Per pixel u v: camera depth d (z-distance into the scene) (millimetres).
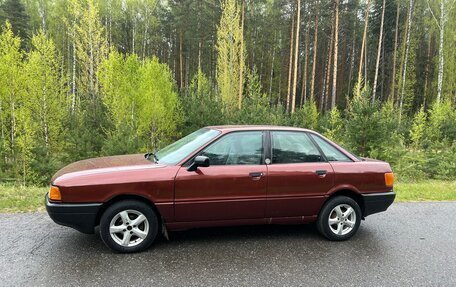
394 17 45750
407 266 4383
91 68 25828
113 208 4484
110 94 19641
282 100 49906
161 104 19078
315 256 4629
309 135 5320
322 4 37844
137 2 46312
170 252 4641
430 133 17781
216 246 4895
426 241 5270
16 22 41375
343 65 49469
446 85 39844
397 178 12516
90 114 17781
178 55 51094
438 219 6398
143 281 3840
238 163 4902
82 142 14219
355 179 5266
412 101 47469
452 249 4969
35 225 5535
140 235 4609
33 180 12820
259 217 4977
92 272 4020
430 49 47438
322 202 5160
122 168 4648
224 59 26641
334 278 4023
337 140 15117
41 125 17391
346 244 5094
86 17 26547
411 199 7996
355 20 46125
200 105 18906
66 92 22688
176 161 4809
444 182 11766
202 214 4746
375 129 12977
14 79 16953
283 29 46406
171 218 4664
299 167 5055
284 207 5020
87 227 4465
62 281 3797
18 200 6820
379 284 3906
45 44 19750
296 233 5512
